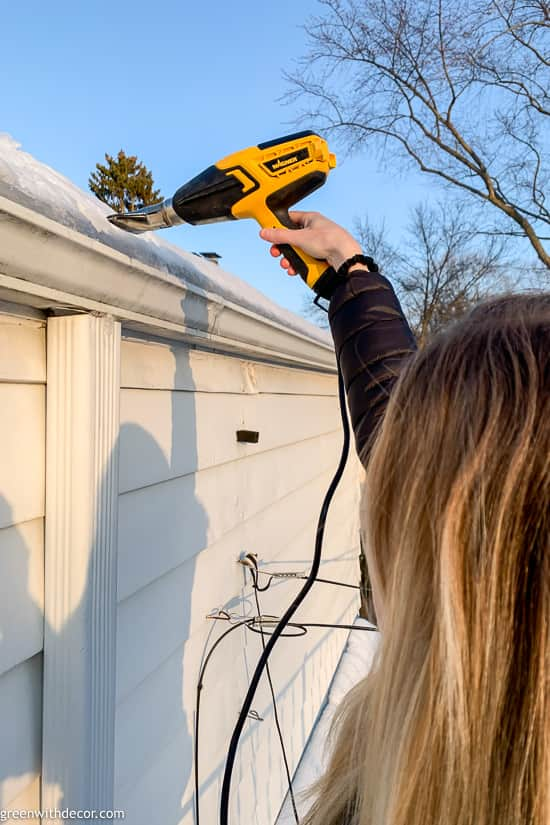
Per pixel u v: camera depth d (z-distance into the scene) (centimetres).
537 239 991
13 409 99
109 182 1822
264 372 272
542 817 42
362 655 537
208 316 152
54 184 89
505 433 47
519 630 44
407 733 48
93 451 105
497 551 45
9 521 97
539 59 886
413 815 47
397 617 52
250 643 252
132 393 141
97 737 107
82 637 103
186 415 175
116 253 98
